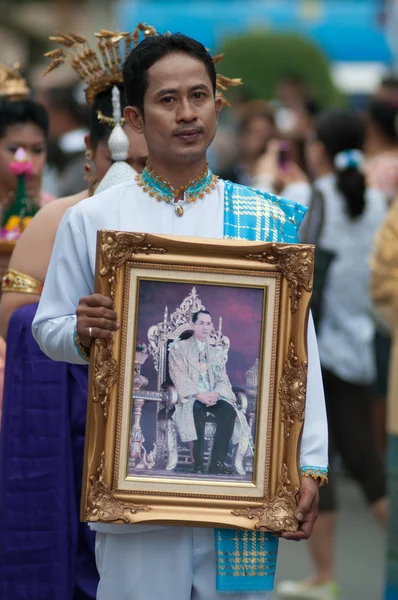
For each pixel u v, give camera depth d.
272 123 17.72
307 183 14.62
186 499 6.34
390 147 16.12
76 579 8.06
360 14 34.41
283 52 28.75
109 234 6.25
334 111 13.46
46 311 6.64
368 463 12.55
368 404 12.67
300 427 6.37
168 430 6.37
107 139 8.18
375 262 10.29
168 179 6.59
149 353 6.36
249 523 6.33
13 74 10.16
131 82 6.53
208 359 6.40
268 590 6.52
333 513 12.10
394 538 9.97
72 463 8.08
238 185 6.75
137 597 6.50
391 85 16.78
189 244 6.30
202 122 6.44
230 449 6.40
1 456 8.16
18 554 8.02
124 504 6.30
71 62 8.32
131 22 33.31
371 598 12.16
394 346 10.05
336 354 12.55
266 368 6.38
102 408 6.29
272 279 6.38
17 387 8.11
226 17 33.59
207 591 6.54
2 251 9.23
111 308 6.24
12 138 9.91
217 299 6.39
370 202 13.01
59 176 15.62
